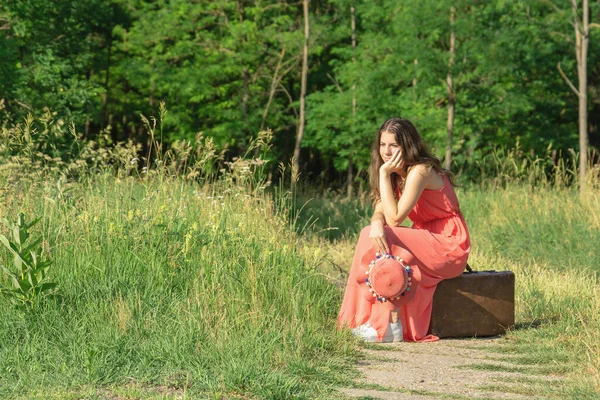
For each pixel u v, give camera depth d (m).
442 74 20.30
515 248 10.60
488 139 23.86
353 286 6.12
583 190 12.20
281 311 6.03
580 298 7.21
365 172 27.22
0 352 4.86
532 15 22.70
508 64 20.55
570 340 5.83
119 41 27.92
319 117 25.59
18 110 18.06
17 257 5.52
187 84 24.92
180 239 6.91
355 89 24.69
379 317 6.00
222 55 26.11
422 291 6.09
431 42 20.70
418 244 6.08
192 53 26.11
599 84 26.67
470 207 12.72
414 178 6.07
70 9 22.69
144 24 25.92
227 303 5.83
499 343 6.08
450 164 21.31
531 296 7.38
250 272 6.31
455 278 6.23
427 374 5.00
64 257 6.38
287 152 30.31
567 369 5.16
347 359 5.29
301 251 7.47
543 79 24.20
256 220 7.52
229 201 7.89
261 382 4.40
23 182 7.58
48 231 6.66
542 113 24.30
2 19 19.09
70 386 4.31
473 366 5.26
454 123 22.61
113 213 7.27
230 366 4.59
